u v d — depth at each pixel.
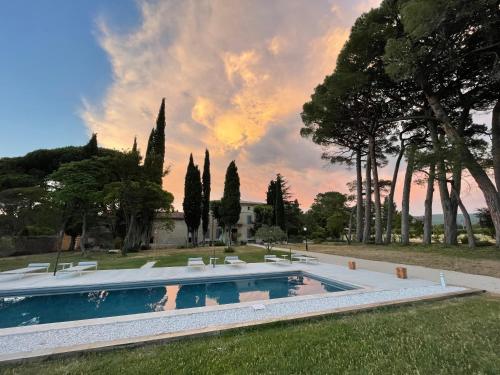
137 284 9.32
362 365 2.79
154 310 7.12
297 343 3.43
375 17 15.92
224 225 36.75
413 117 17.06
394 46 12.77
